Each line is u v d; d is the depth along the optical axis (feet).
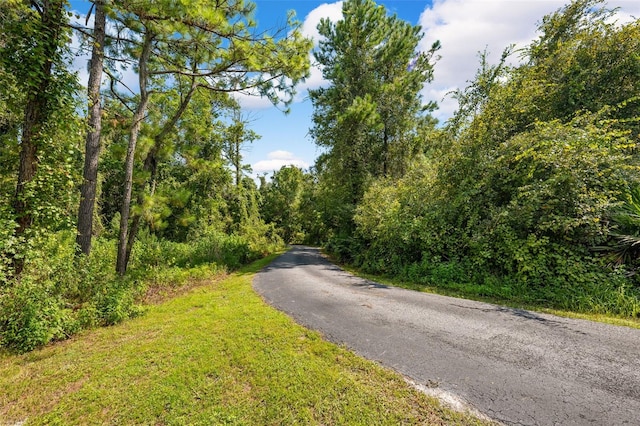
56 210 16.37
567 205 17.52
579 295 15.37
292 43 21.26
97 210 43.88
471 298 18.21
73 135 17.34
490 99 25.32
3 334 12.10
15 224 13.97
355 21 47.50
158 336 13.26
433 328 12.87
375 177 51.93
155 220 24.95
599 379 8.27
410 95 49.37
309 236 110.01
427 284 23.15
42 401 8.68
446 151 28.45
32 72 14.79
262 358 10.53
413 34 48.70
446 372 9.14
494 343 11.00
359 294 20.18
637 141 20.35
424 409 7.48
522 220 19.06
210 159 55.57
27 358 11.46
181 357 10.91
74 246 18.11
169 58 23.80
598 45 22.93
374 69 51.08
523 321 13.34
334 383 8.82
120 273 21.71
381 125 46.11
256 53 20.54
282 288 23.02
